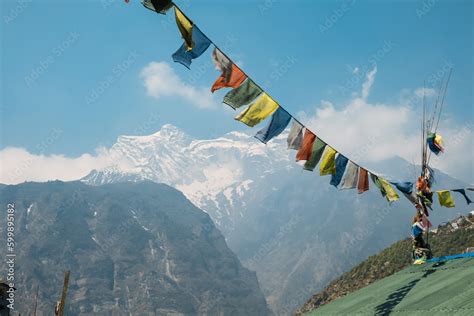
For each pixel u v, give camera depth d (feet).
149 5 42.78
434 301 50.49
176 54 45.80
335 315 60.70
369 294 65.46
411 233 71.20
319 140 53.93
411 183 63.00
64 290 65.31
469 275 55.36
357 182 57.72
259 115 49.65
